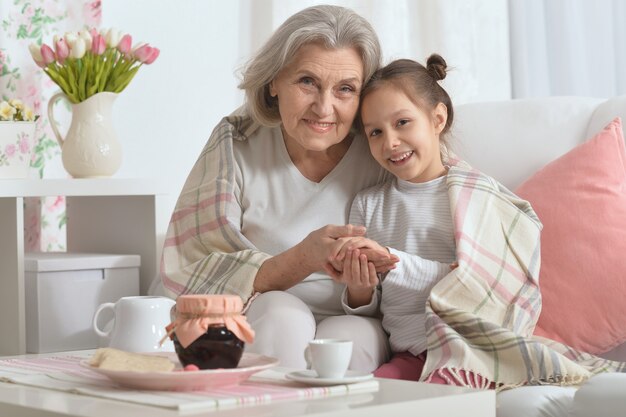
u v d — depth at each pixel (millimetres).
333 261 1938
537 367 1843
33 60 2811
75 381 1450
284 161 2209
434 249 2104
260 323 1849
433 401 1290
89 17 3035
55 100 2615
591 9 3660
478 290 2000
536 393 1684
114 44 2623
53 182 2447
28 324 2422
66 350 2441
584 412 1558
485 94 3539
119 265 2523
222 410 1207
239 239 2115
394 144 2098
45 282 2410
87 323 2477
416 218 2117
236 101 3484
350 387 1347
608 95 3650
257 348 1823
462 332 1937
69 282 2447
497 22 3547
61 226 3025
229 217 2152
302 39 2039
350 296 2094
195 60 3391
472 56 3527
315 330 1978
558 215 2119
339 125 2098
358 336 1951
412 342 1997
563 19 3668
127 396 1300
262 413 1184
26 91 2914
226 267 2064
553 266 2086
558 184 2158
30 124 2500
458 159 2246
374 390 1358
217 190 2170
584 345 2045
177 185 3373
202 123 3420
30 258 2447
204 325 1374
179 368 1446
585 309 2043
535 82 3678
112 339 1643
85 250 2791
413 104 2104
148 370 1356
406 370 1957
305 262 1972
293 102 2072
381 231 2148
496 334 1883
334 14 2080
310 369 1509
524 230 2082
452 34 3508
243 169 2213
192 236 2184
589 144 2174
